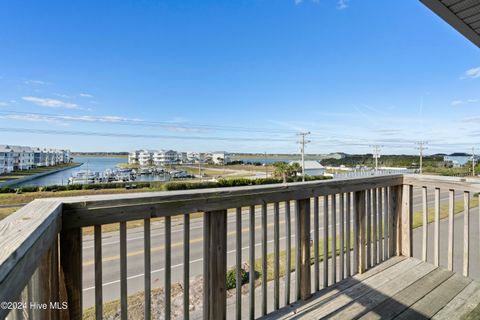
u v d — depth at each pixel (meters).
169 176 43.38
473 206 12.29
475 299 1.70
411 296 1.74
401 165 46.62
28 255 0.56
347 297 1.74
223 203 1.35
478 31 2.15
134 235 7.91
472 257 6.05
